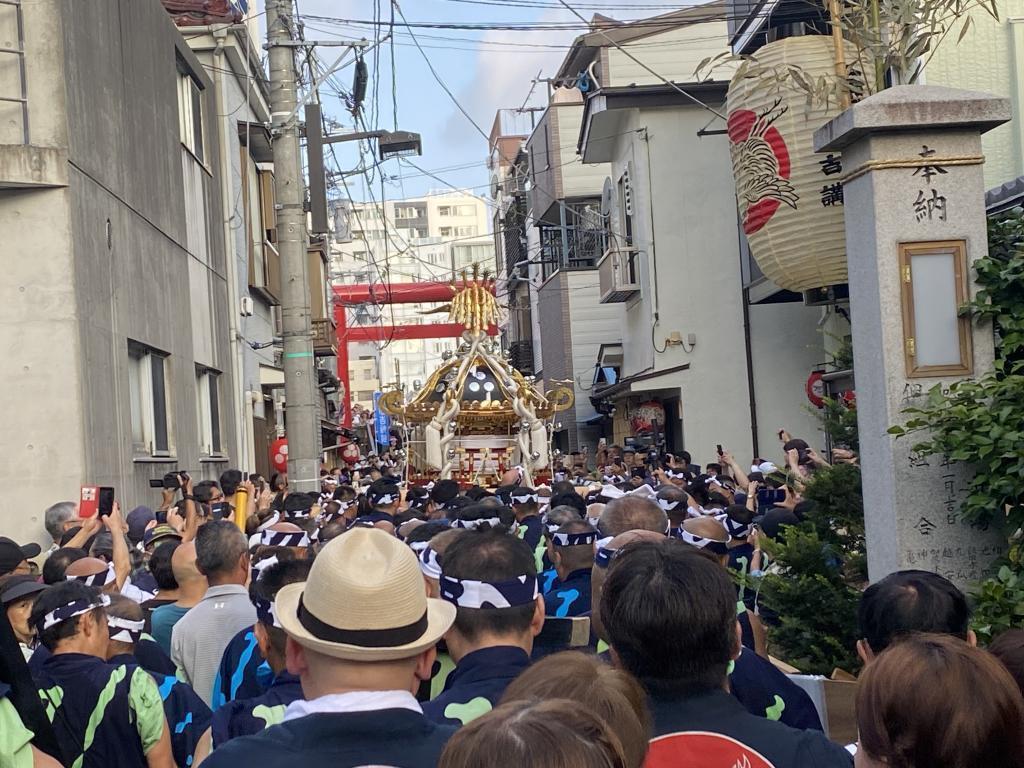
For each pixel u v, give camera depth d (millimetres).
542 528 8367
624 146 24344
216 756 2713
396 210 99188
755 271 22078
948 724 2369
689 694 2932
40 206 11070
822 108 10219
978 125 5727
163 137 15617
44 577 6230
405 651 2799
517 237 42219
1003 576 5102
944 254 5758
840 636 6227
